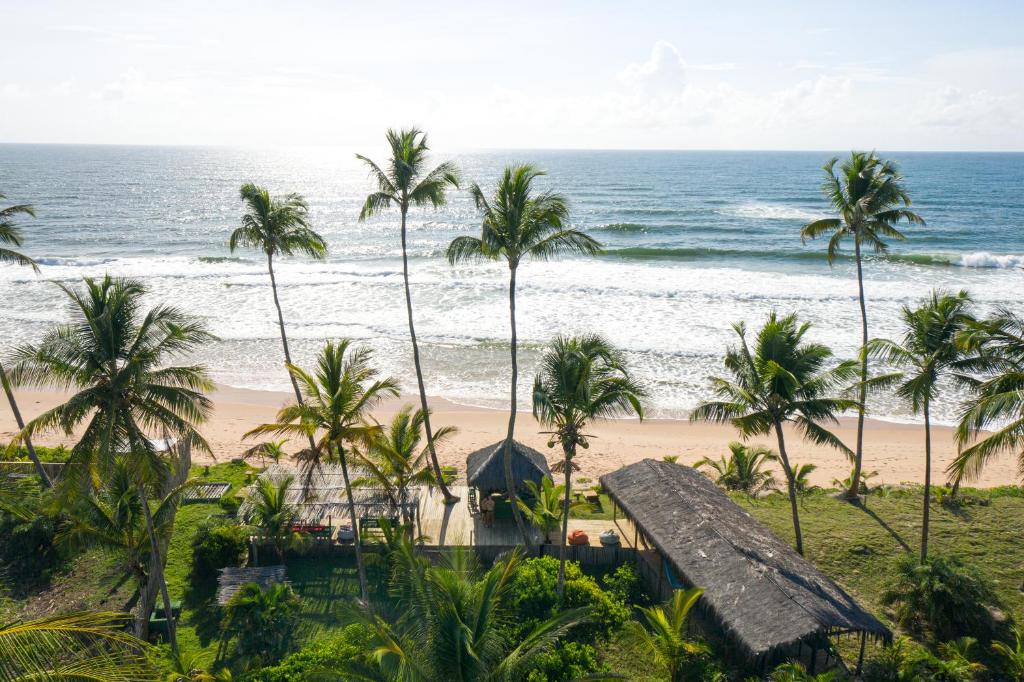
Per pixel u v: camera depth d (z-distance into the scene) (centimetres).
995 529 2348
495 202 2117
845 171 2550
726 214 10912
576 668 1675
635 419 3566
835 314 5050
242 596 1838
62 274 6412
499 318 5078
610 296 5609
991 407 1658
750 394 2145
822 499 2653
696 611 1939
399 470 2192
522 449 2555
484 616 1241
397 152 2394
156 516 1859
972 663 1662
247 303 5512
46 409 3700
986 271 6488
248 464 2952
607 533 2277
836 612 1648
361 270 6650
